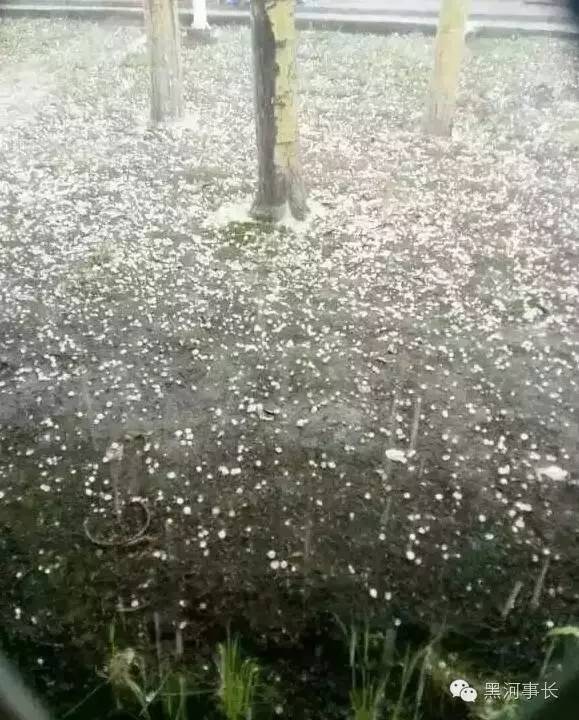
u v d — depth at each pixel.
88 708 2.08
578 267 4.22
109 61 8.20
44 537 2.59
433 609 2.35
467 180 5.33
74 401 3.21
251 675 2.12
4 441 2.99
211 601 2.38
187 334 3.63
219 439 3.00
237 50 8.49
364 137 6.14
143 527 2.62
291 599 2.38
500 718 2.03
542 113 6.67
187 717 2.07
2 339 3.59
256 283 4.04
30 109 6.80
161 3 5.70
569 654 2.19
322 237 4.53
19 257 4.30
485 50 8.52
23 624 2.30
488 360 3.45
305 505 2.71
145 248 4.40
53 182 5.29
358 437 3.01
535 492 2.76
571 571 2.47
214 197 5.06
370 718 2.04
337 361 3.44
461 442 2.98
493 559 2.51
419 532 2.60
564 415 3.13
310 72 7.86
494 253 4.36
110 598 2.38
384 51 8.51
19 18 9.83
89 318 3.75
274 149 4.41
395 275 4.12
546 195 5.11
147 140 6.08
